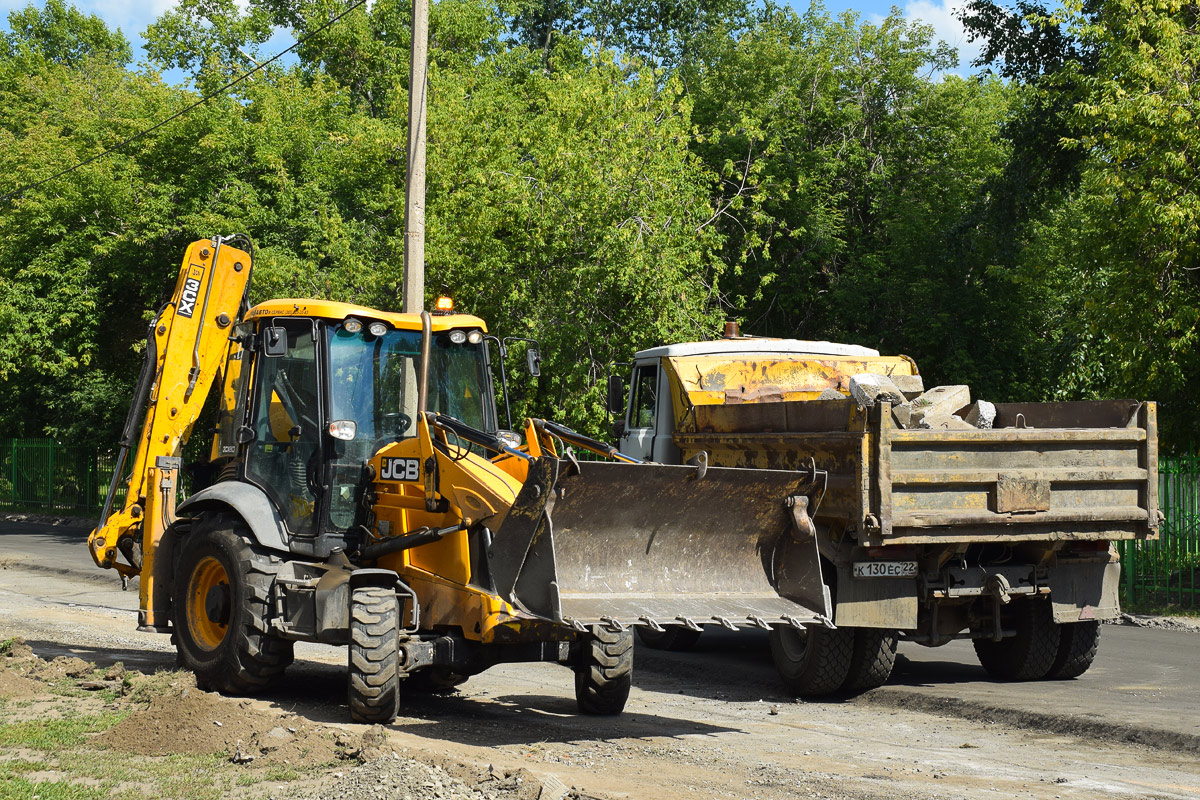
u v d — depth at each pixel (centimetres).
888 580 877
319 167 2539
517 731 757
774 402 948
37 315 2580
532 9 4400
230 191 2503
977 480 858
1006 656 972
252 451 852
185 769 602
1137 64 1564
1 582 1714
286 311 849
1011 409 1025
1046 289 2377
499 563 712
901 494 839
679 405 1145
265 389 859
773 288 2703
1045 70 2256
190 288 1002
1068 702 853
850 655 898
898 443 834
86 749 647
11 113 3650
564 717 815
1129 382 1611
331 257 2297
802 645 920
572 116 1897
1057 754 715
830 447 866
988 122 2752
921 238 2531
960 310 2438
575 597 699
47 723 704
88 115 3072
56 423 3319
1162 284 1582
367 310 844
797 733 778
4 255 2638
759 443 962
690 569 750
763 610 733
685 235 1869
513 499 718
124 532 977
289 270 2133
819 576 745
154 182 2586
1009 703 850
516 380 1825
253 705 776
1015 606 964
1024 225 2388
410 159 1357
